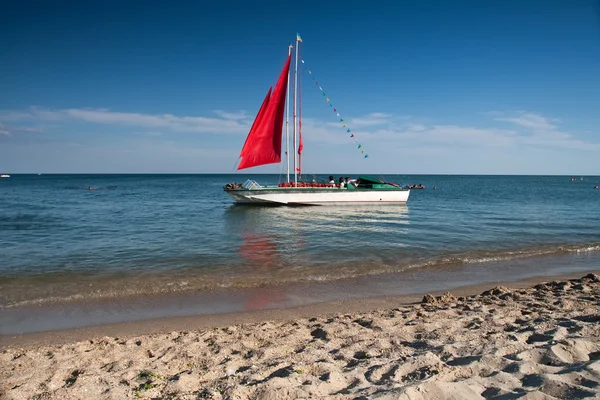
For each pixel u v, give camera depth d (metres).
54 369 4.82
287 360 4.79
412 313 6.96
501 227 20.22
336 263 12.02
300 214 26.23
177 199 41.97
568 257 13.27
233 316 7.40
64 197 45.25
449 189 73.00
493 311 6.93
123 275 10.42
